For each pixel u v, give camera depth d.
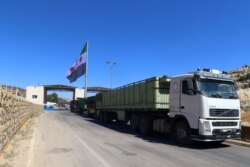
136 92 21.75
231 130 14.46
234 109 14.70
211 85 14.59
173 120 16.00
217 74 14.88
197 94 14.43
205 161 11.12
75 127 25.02
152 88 18.73
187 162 10.85
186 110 15.06
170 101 16.28
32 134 18.61
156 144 15.30
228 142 16.33
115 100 27.50
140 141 16.44
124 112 24.91
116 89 27.27
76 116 46.81
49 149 13.29
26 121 28.39
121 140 16.77
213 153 12.95
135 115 21.91
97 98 35.69
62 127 24.59
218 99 14.38
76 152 12.61
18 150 12.56
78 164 10.30
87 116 45.81
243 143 15.34
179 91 15.62
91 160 10.96
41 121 31.39
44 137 17.42
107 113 30.97
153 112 19.50
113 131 22.11
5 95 12.34
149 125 19.62
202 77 14.54
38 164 10.22
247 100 33.00
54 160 10.92
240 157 12.12
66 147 13.92
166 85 18.45
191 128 14.71
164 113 18.59
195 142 16.09
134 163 10.49
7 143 13.51
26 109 28.50
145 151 13.05
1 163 9.94
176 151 13.22
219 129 14.18
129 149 13.55
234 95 14.91
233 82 15.16
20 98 21.11
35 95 99.50
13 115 16.09
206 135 13.95
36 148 13.48
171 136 16.25
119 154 12.22
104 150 13.19
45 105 93.69
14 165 9.78
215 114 14.18
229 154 12.78
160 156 11.91
